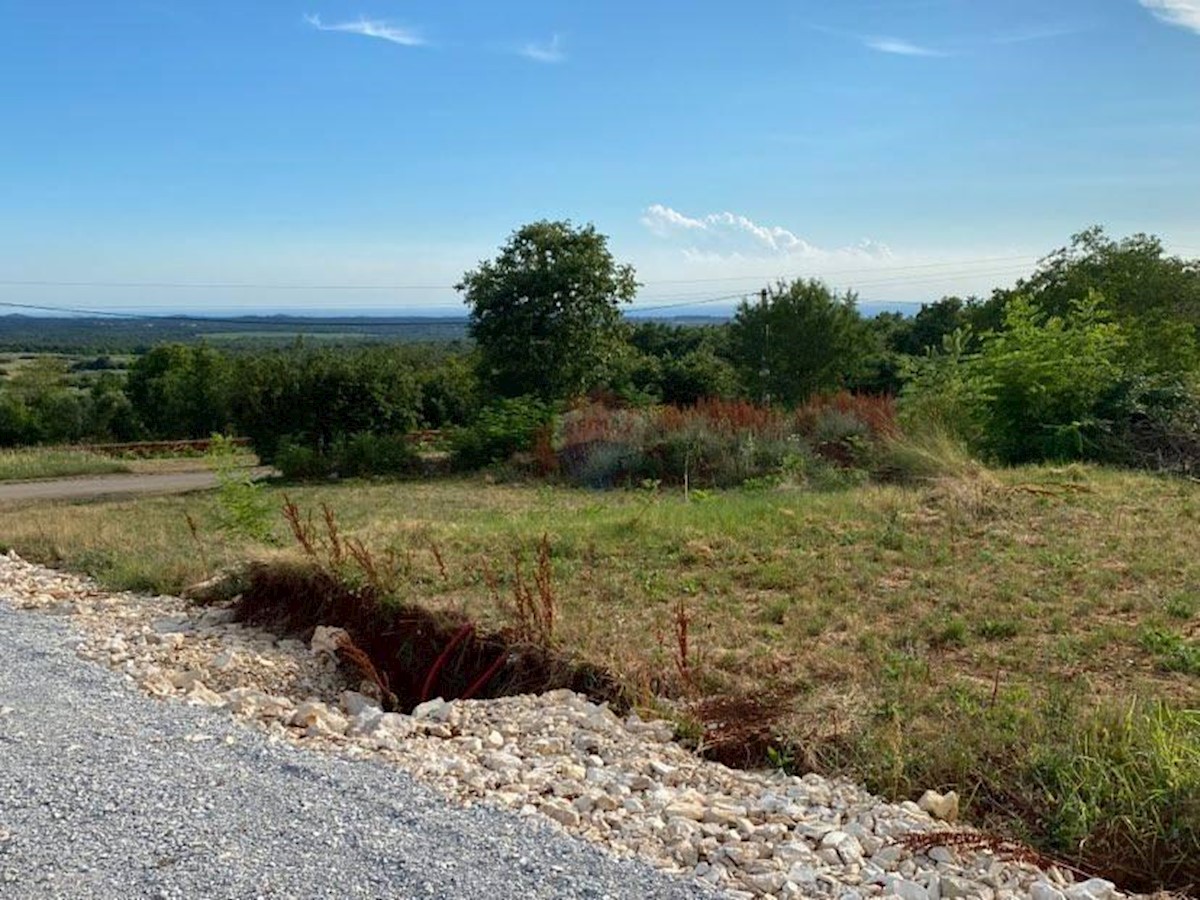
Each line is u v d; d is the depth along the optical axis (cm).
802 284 3728
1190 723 476
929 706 528
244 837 373
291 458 2078
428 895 331
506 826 390
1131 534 884
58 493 2000
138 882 336
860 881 358
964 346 1666
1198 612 673
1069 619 676
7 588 948
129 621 831
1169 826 396
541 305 2406
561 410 2175
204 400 4028
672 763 489
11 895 327
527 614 696
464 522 1125
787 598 740
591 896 333
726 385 3491
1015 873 373
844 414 1784
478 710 572
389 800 414
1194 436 1356
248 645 762
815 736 496
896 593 740
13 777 433
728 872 362
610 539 930
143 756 466
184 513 1457
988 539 892
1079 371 1448
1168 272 2812
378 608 756
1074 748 448
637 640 657
